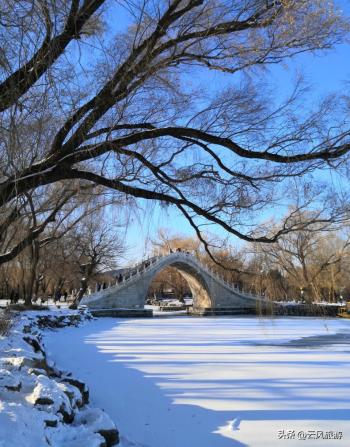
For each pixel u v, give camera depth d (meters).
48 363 11.72
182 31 7.65
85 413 7.50
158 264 55.84
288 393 11.39
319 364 16.20
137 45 7.57
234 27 7.44
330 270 39.09
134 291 54.25
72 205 20.06
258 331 31.16
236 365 15.90
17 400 6.89
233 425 8.73
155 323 39.81
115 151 7.95
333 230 7.96
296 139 7.75
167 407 10.16
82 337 26.17
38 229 17.53
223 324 38.25
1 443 5.04
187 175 8.38
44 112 6.72
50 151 7.43
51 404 6.84
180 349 20.59
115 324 38.06
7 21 5.58
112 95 7.37
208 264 59.25
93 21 7.62
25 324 20.30
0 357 10.06
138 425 8.84
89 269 43.97
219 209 8.20
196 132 7.88
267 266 11.38
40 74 6.20
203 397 11.05
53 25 5.97
